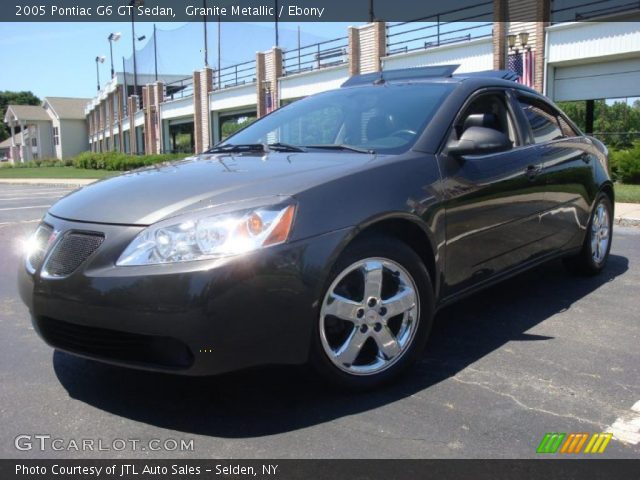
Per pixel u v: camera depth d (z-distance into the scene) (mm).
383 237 3057
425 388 3121
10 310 4699
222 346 2564
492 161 3746
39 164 56688
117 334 2721
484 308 4484
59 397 3066
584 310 4395
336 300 2873
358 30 23719
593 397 3000
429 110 3688
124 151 53625
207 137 35000
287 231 2688
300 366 3018
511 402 2953
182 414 2871
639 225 8156
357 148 3551
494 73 4539
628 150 13828
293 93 27641
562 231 4594
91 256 2715
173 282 2535
